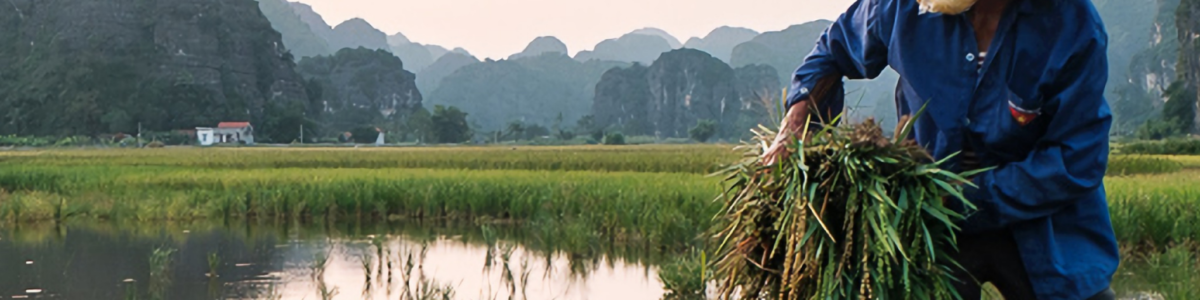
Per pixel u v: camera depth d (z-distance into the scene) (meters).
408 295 7.51
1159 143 51.88
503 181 17.83
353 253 10.41
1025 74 2.33
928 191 2.22
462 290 7.78
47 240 11.93
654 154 40.12
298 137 129.50
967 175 2.30
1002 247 2.42
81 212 15.39
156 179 21.28
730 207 2.49
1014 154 2.39
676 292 7.00
